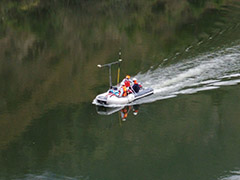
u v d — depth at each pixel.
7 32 58.78
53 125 29.80
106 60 44.44
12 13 70.25
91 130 29.14
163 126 29.59
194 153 25.97
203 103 33.00
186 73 38.75
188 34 53.53
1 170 24.11
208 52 44.28
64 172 23.88
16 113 31.84
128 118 31.06
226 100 33.28
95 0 79.31
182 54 44.41
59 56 47.03
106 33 57.31
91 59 45.22
